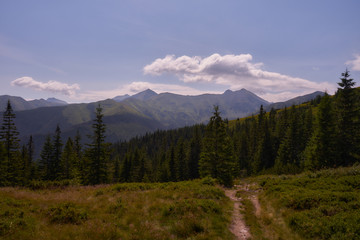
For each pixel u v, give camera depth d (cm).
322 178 1593
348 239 695
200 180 2205
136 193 1476
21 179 3869
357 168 1636
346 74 3028
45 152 4216
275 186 1546
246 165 6750
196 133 5853
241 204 1418
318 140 3172
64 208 1056
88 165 3300
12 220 826
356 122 2892
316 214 913
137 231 850
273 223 993
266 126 5903
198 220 958
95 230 816
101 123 3416
